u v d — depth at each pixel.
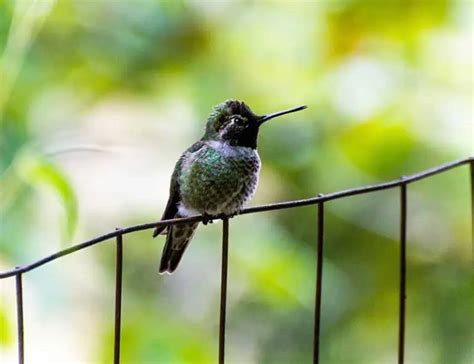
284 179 10.98
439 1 11.23
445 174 11.36
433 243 11.47
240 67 11.56
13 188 8.16
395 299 11.33
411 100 11.46
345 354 11.12
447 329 11.32
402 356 6.12
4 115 9.52
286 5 11.62
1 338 7.98
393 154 11.19
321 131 11.14
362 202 11.20
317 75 11.39
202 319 10.04
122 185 10.18
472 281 11.31
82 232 9.90
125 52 11.21
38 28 8.77
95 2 11.11
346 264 11.29
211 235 9.59
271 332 10.76
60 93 10.92
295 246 10.28
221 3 11.49
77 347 9.12
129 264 10.04
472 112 11.49
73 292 9.47
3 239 8.46
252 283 9.42
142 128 10.93
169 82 11.37
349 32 11.43
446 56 11.67
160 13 11.27
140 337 8.75
